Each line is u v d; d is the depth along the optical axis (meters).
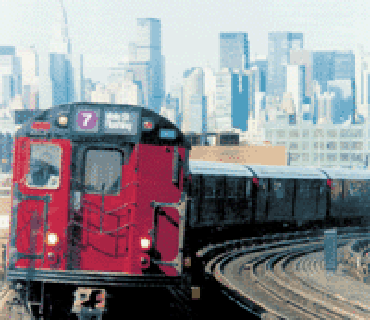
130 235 26.38
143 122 26.89
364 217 96.12
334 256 51.53
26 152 26.44
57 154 26.50
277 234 81.25
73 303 25.84
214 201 72.50
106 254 26.27
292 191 84.31
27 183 26.34
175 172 27.03
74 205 26.27
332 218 91.12
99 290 26.02
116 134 26.66
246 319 28.39
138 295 26.55
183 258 27.03
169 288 27.50
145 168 26.70
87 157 26.55
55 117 26.56
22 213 26.30
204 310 29.38
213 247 63.69
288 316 31.36
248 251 63.56
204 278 40.00
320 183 88.81
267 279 45.72
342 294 40.22
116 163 26.62
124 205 26.48
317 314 33.03
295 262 57.66
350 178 93.12
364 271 47.56
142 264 26.34
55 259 26.06
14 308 25.91
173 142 27.16
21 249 26.20
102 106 26.73
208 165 74.56
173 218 26.83
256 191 79.00
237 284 41.59
